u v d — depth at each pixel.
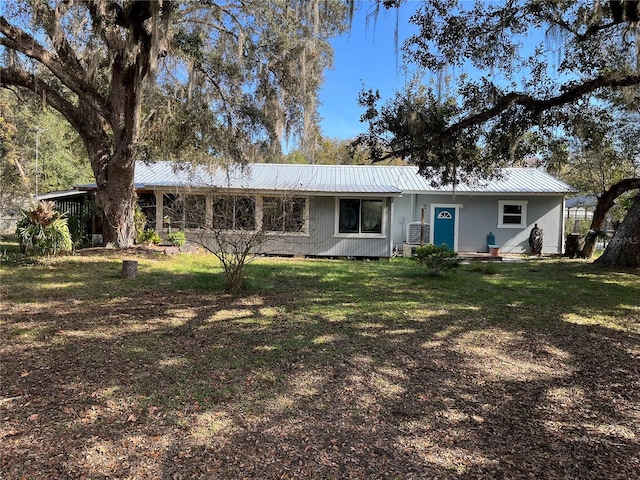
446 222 17.05
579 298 7.79
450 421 3.18
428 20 7.32
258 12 9.88
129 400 3.35
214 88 11.54
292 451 2.72
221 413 3.19
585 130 8.57
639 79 7.43
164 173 16.33
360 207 14.70
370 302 7.13
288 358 4.41
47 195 16.17
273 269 10.77
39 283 7.84
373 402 3.46
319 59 10.67
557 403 3.53
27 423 2.95
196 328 5.38
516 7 7.15
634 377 4.12
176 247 13.34
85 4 8.50
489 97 7.74
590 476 2.53
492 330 5.63
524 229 16.83
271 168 18.16
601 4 6.98
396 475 2.49
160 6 8.34
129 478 2.38
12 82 10.29
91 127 11.98
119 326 5.36
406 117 7.77
